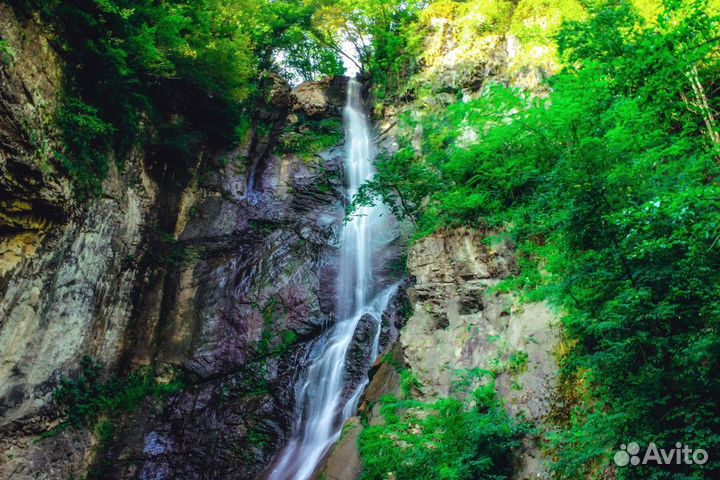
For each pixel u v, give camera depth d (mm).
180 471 13547
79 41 13445
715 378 5473
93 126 13461
